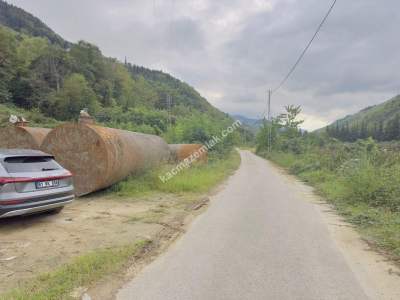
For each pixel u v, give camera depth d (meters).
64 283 3.57
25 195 5.49
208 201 9.01
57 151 9.24
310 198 9.75
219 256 4.59
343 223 6.64
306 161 20.30
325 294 3.47
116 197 9.23
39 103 60.53
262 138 50.12
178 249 4.91
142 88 104.81
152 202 8.61
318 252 4.80
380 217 6.84
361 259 4.54
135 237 5.38
